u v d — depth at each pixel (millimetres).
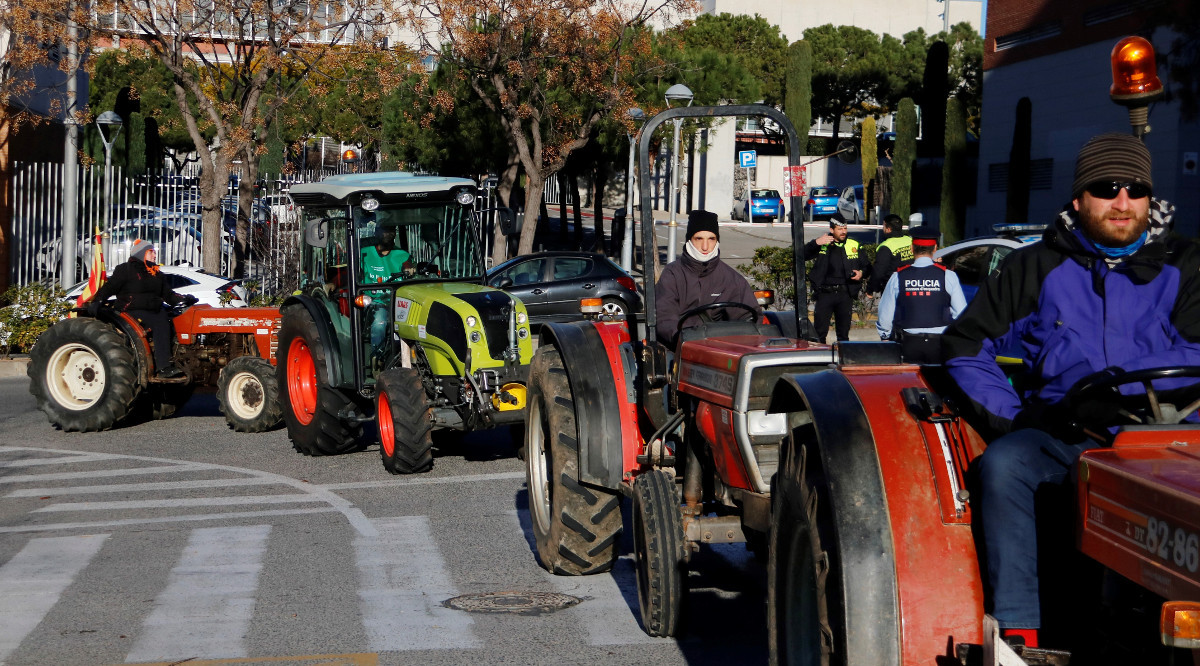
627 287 20672
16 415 14031
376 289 10906
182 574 7051
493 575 7008
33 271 23484
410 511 8781
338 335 11031
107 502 9203
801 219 5816
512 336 10305
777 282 21812
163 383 13094
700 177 53500
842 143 59250
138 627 6016
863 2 66438
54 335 12789
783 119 5859
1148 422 3320
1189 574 2568
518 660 5473
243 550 7637
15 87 22828
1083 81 28766
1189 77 16484
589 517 6516
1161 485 2688
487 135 29562
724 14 59062
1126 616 2979
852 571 3459
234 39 24062
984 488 3375
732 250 35969
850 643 3420
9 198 23750
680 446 6078
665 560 5578
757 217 47500
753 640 5742
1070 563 3295
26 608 6355
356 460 11008
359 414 11008
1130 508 2805
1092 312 3451
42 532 8180
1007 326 3602
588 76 24438
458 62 24562
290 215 22328
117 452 11562
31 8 20469
